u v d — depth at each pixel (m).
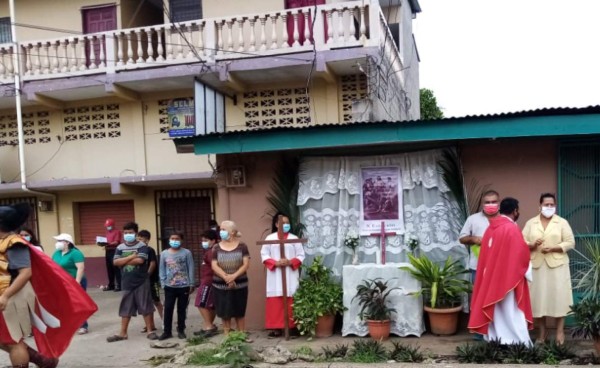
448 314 6.33
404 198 7.01
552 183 6.68
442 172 6.89
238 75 11.50
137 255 7.18
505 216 5.56
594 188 6.64
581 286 5.90
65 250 7.55
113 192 12.44
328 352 5.75
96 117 13.11
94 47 12.97
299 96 11.94
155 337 7.16
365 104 10.55
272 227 6.99
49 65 12.51
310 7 10.94
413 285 6.43
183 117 12.59
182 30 11.95
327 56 10.74
